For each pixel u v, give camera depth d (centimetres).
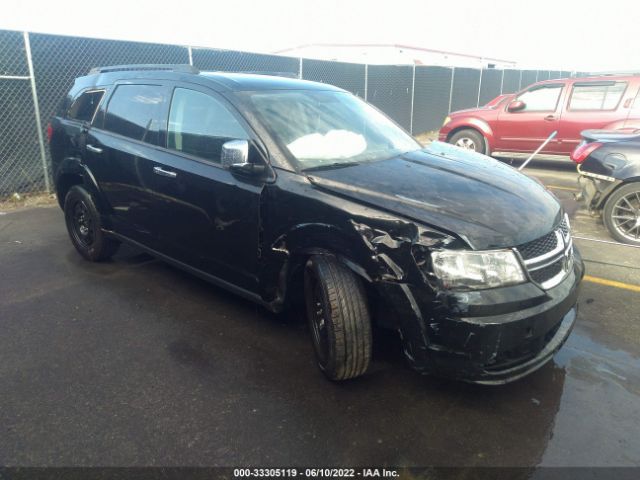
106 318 375
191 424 263
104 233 456
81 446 247
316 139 334
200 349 334
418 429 260
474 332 238
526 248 259
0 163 689
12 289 423
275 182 304
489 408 277
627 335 353
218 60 911
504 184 305
